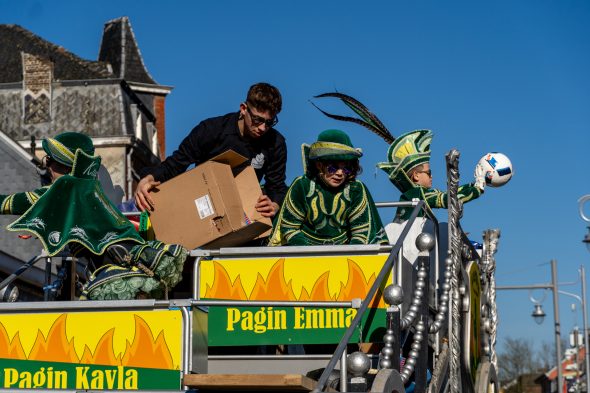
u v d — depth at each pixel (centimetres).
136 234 796
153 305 717
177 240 882
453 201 920
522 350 11194
